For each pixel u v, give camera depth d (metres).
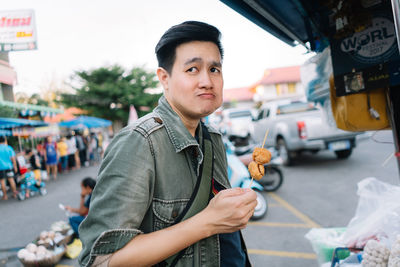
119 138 0.88
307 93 2.75
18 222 5.61
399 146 1.77
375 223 1.83
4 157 7.63
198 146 0.97
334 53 1.91
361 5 1.70
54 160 10.86
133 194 0.78
